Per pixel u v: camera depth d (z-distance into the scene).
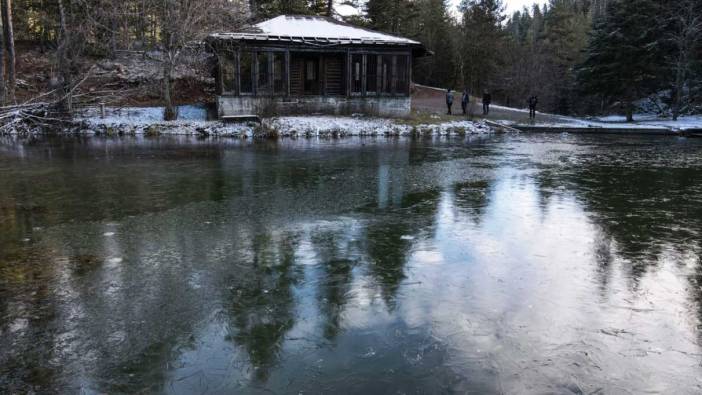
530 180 12.94
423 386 3.99
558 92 55.53
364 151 18.73
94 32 30.88
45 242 7.58
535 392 3.93
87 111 26.84
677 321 5.14
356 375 4.14
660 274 6.39
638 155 18.52
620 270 6.52
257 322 5.05
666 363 4.37
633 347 4.62
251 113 26.83
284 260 6.81
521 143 22.50
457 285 5.99
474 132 26.94
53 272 6.36
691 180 13.13
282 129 24.11
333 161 16.00
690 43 36.88
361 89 28.55
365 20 48.78
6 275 6.25
